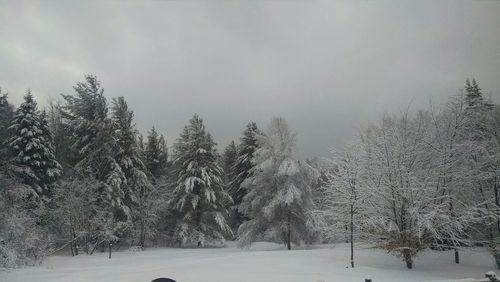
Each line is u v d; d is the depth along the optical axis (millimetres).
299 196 32062
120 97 40156
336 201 22969
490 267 21172
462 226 20500
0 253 21172
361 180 22016
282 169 32656
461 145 22094
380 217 20797
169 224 41375
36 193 28969
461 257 25094
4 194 24484
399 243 20469
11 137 31109
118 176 34625
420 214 19719
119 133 38562
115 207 34188
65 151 39406
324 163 25328
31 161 30656
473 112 23234
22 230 23219
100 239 32906
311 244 35156
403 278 16172
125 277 16188
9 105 33219
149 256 29359
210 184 39531
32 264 23047
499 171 21672
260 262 21125
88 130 36781
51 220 30922
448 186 21422
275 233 33188
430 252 26031
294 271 17938
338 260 22328
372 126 24125
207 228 39719
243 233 34688
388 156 20984
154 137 49812
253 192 35406
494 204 20781
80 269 19938
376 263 21797
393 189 20719
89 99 38156
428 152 22500
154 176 46969
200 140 41031
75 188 31094
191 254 30422
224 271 17844
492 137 23047
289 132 34906
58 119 45062
